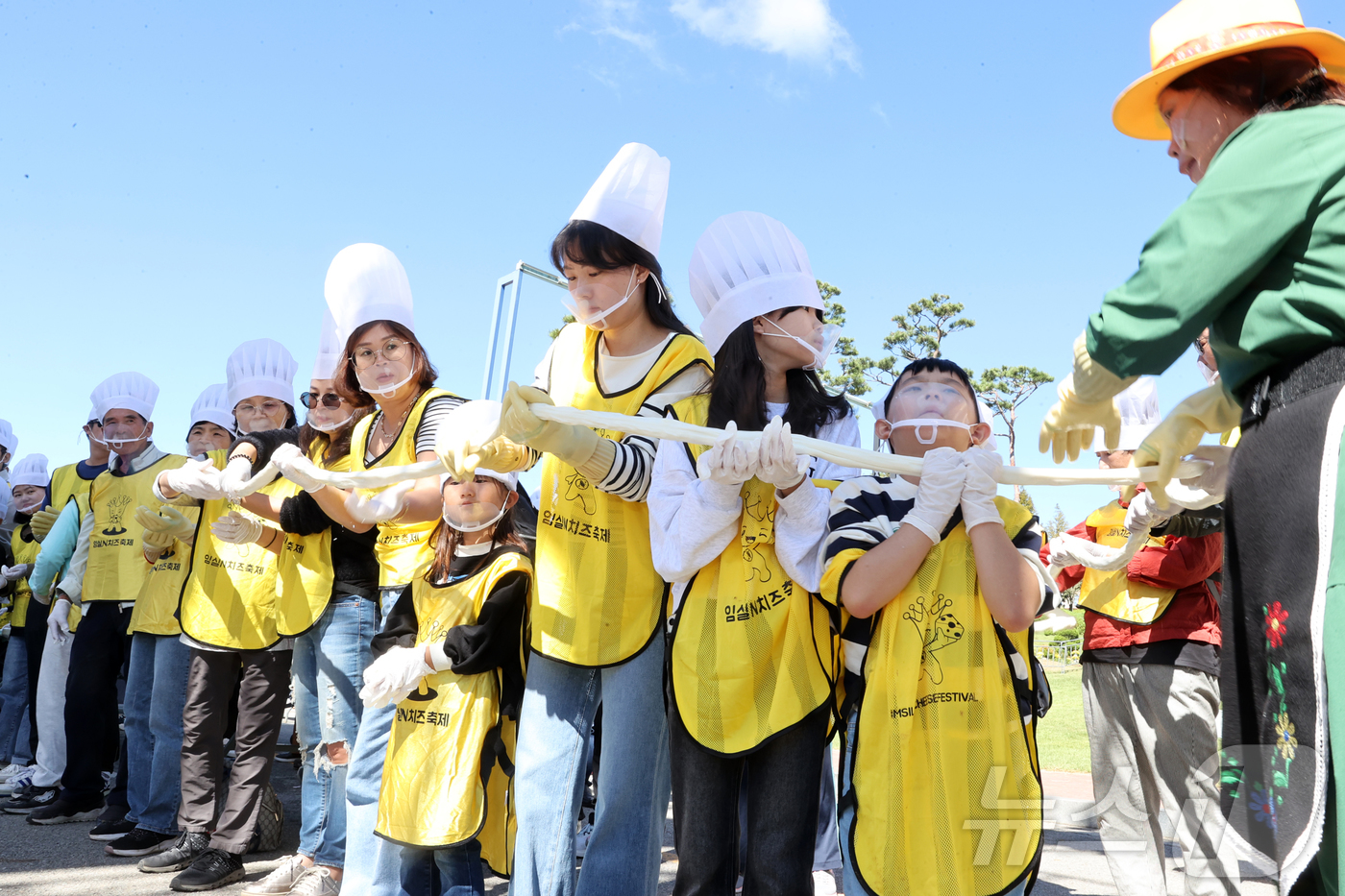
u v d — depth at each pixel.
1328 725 1.39
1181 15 1.79
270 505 3.98
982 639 2.07
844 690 2.22
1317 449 1.46
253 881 4.07
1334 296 1.47
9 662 6.97
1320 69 1.69
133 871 4.23
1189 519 3.51
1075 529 4.17
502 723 3.12
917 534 2.08
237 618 4.18
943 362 2.39
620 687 2.64
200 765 4.28
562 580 2.74
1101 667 3.83
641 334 2.92
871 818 2.03
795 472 2.18
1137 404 4.04
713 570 2.34
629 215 2.80
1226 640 1.62
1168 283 1.60
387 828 3.01
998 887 1.96
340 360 3.75
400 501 3.35
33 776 5.78
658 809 2.65
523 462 2.75
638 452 2.66
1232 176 1.57
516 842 2.73
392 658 3.01
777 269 2.58
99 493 5.52
